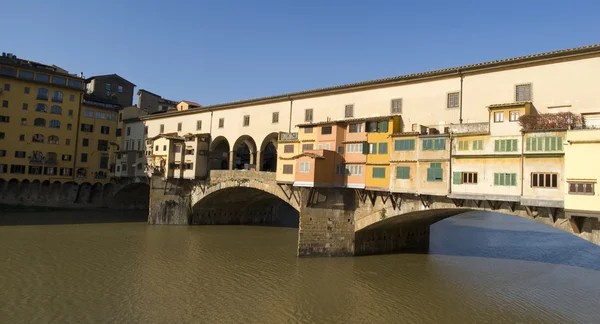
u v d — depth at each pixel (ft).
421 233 141.59
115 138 234.38
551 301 84.94
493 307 81.51
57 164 211.41
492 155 87.97
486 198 87.81
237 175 153.58
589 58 83.51
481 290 91.71
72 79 220.43
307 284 93.45
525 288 93.40
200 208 178.50
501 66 94.79
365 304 82.23
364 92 121.70
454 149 94.58
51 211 204.64
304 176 115.96
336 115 127.85
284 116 143.33
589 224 76.38
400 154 104.94
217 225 182.09
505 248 142.41
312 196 116.16
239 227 179.63
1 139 195.62
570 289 92.89
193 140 171.01
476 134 91.09
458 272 106.63
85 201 223.30
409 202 104.83
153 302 79.10
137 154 208.03
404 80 111.55
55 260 106.52
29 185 204.74
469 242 154.40
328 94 130.62
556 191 78.48
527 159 82.69
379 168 110.01
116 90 263.49
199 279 94.89
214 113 172.04
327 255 117.70
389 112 115.14
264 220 202.18
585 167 73.41
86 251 118.21
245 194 171.32
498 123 88.07
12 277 90.38
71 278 91.76
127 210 230.48
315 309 78.89
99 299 79.41
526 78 91.61
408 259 120.26
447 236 167.32
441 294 88.74
